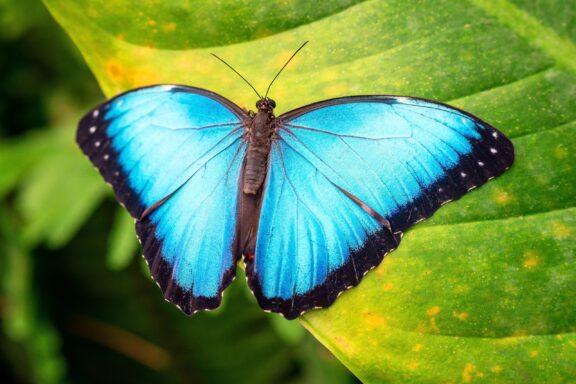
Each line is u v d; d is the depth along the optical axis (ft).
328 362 2.17
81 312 2.24
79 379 2.28
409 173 1.79
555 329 1.77
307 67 1.84
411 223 1.79
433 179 1.79
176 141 1.85
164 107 1.84
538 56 1.80
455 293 1.79
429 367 1.78
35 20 2.21
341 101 1.81
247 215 1.84
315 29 1.84
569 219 1.78
